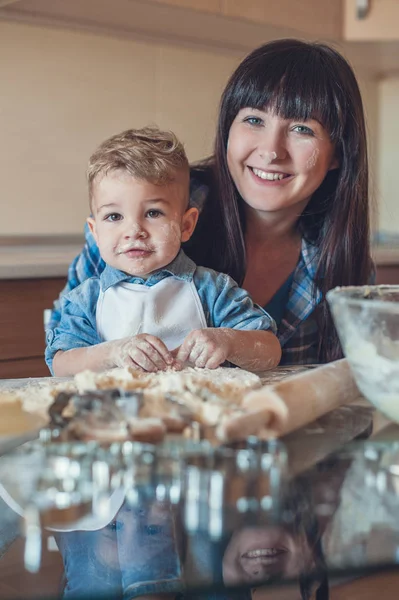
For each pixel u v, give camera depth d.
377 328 0.71
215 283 1.20
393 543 0.55
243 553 0.58
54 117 2.38
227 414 0.63
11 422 0.71
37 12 2.23
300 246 1.42
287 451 0.65
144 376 0.87
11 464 0.62
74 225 2.47
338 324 0.75
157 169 1.12
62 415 0.63
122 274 1.18
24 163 2.34
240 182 1.31
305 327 1.41
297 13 2.30
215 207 1.37
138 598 0.71
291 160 1.27
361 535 0.56
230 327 1.18
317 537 0.56
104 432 0.61
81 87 2.41
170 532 0.59
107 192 1.12
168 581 0.58
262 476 0.59
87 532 0.60
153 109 2.58
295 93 1.23
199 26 2.34
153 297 1.17
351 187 1.36
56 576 0.59
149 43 2.54
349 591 0.88
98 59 2.44
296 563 0.56
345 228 1.38
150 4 2.05
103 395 0.65
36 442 0.64
